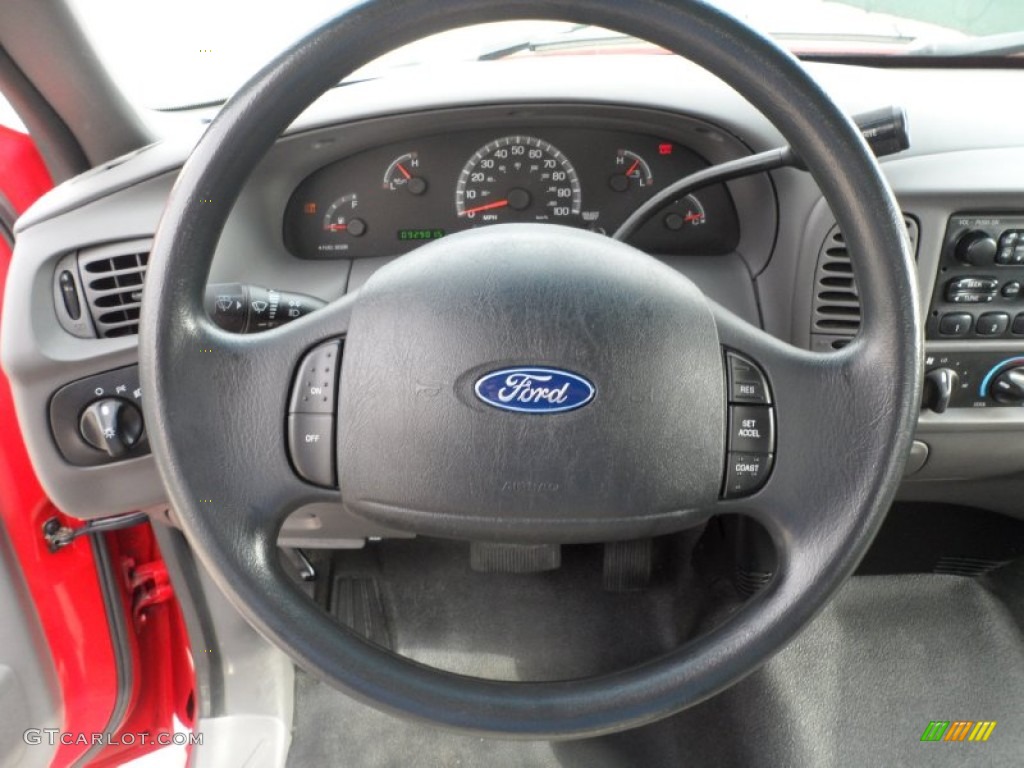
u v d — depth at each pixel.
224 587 0.65
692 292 0.68
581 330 0.64
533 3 0.61
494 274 0.65
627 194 1.28
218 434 0.66
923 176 1.07
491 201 1.28
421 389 0.64
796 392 0.67
